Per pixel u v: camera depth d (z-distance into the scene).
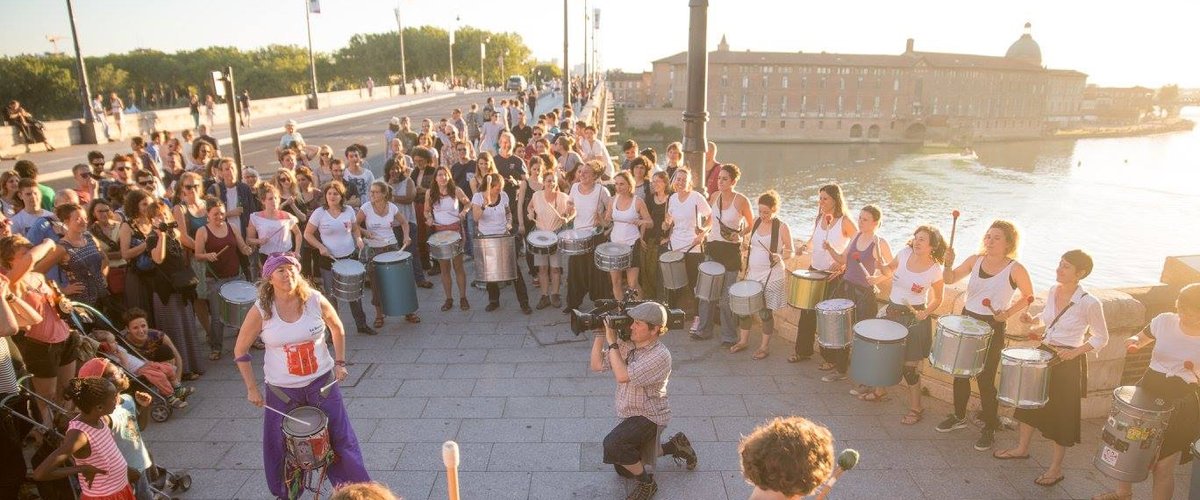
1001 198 99.06
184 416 6.38
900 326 5.99
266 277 4.52
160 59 132.88
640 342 4.76
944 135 144.00
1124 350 6.00
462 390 6.83
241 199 8.86
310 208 9.80
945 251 5.91
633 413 4.85
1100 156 143.00
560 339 8.12
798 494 2.68
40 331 5.44
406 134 17.95
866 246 6.52
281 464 4.77
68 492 4.61
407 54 136.25
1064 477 5.30
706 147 9.42
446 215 9.41
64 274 6.43
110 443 4.31
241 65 125.94
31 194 7.35
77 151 26.59
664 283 8.10
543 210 9.31
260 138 32.62
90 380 4.18
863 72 141.38
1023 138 161.00
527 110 37.06
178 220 7.40
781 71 139.75
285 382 4.62
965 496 5.08
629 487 5.21
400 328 8.60
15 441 4.73
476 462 5.56
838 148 139.25
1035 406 5.03
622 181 8.33
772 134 143.12
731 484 5.25
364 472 4.89
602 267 8.12
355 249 8.45
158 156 14.94
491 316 9.01
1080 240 77.25
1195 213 90.19
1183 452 4.66
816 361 7.46
